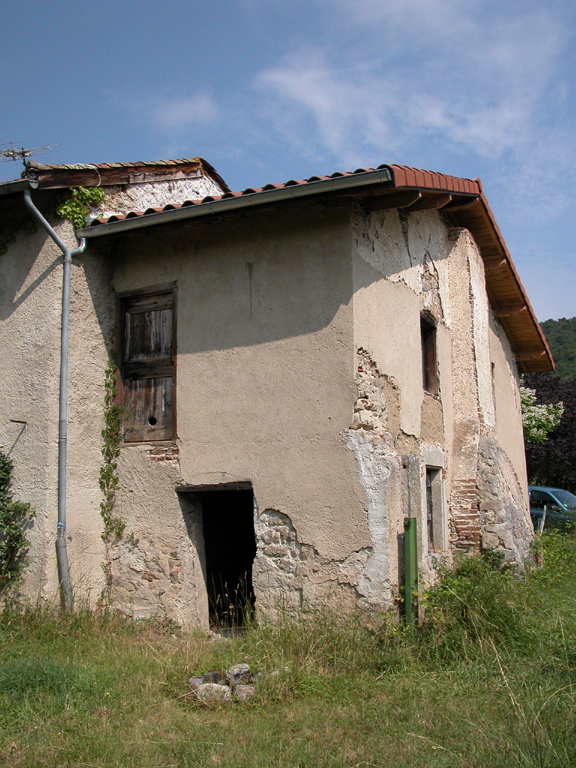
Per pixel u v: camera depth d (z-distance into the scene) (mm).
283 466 6867
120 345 8055
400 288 7910
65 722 4566
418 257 8625
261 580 6836
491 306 12312
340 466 6590
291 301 7031
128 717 4703
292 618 6625
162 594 7363
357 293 6797
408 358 7930
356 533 6461
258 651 5828
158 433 7746
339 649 5910
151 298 8016
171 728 4535
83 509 7543
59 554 7156
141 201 8461
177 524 7418
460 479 9211
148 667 5727
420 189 6750
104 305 8047
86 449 7656
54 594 7145
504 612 6199
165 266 7871
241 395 7195
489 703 4918
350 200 6844
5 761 4043
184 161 9086
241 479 7070
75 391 7598
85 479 7605
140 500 7641
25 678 5109
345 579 6449
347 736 4441
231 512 9961
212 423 7332
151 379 7883
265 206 6746
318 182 6285
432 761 4020
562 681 5230
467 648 5809
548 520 15672
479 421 9539
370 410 6770
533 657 5711
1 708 4715
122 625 7117
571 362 44969
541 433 21609
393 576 6383
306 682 5312
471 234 10344
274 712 4875
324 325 6816
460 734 4402
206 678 5324
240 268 7383
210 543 9375
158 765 4023
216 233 7574
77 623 6816
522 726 4391
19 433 7523
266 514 6910
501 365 12883
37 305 7629
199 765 4000
